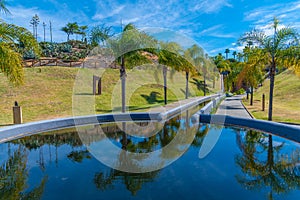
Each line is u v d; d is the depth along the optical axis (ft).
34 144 19.44
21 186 10.78
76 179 11.59
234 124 27.73
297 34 28.04
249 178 11.71
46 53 124.88
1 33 21.30
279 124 22.49
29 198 9.59
